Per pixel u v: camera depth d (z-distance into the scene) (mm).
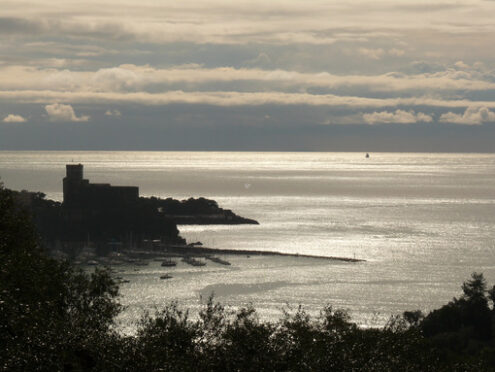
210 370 50219
